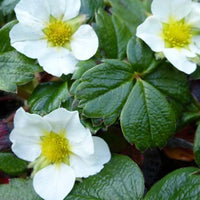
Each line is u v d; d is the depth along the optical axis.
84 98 0.18
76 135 0.17
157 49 0.19
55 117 0.17
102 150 0.18
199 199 0.17
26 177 0.19
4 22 0.20
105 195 0.18
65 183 0.17
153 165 0.21
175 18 0.19
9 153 0.19
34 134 0.18
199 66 0.19
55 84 0.19
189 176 0.17
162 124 0.18
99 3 0.20
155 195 0.17
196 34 0.19
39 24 0.19
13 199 0.18
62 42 0.19
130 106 0.18
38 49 0.19
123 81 0.18
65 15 0.19
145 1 0.21
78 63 0.18
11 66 0.19
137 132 0.18
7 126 0.20
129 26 0.20
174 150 0.20
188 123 0.19
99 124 0.18
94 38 0.18
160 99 0.18
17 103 0.22
